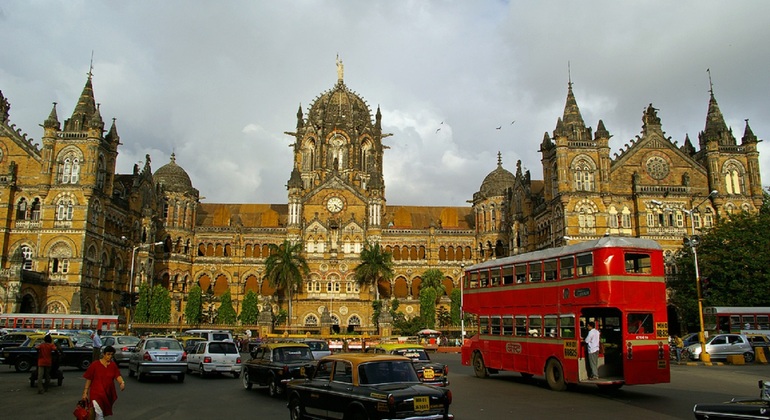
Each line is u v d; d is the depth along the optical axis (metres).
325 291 111.56
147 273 102.50
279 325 99.94
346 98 133.25
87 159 88.06
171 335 60.03
